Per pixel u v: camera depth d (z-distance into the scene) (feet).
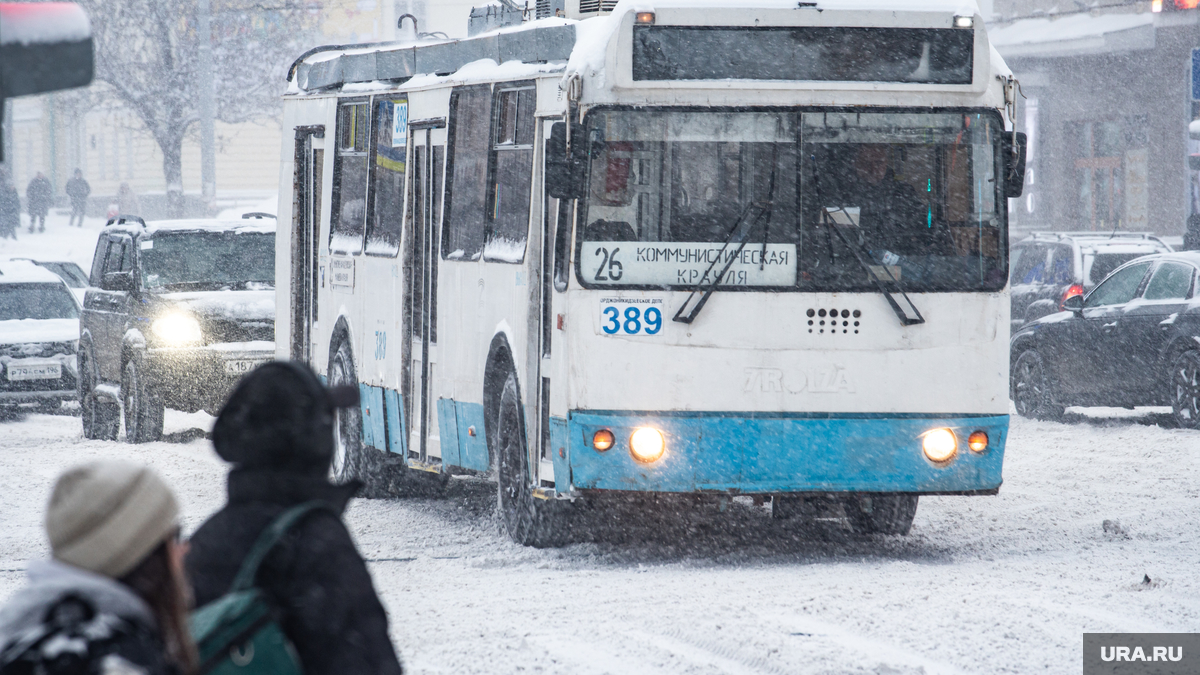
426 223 96.43
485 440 86.74
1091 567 71.56
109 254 158.61
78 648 18.03
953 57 75.25
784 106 74.43
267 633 22.65
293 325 124.06
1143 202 316.60
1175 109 308.81
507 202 85.05
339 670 22.89
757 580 69.36
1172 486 99.86
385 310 102.47
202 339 139.64
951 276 74.95
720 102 74.18
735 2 74.13
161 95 387.55
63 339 176.86
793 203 74.33
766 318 73.92
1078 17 327.47
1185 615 59.88
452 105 92.53
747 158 74.38
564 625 59.52
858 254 74.38
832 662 52.08
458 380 90.68
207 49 371.15
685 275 73.72
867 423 74.08
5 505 104.88
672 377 73.41
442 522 93.56
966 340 74.84
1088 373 138.31
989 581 67.92
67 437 156.04
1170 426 138.62
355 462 108.58
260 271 147.33
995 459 75.15
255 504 23.89
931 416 74.59
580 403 73.36
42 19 28.71
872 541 82.43
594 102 73.72
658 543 82.38
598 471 73.36
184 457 128.88
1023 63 340.80
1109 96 324.39
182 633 20.49
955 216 75.36
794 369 74.02
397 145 102.22
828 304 74.13
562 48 79.82
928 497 99.30
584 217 73.41
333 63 115.85
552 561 76.95
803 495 76.18
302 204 123.85
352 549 23.59
